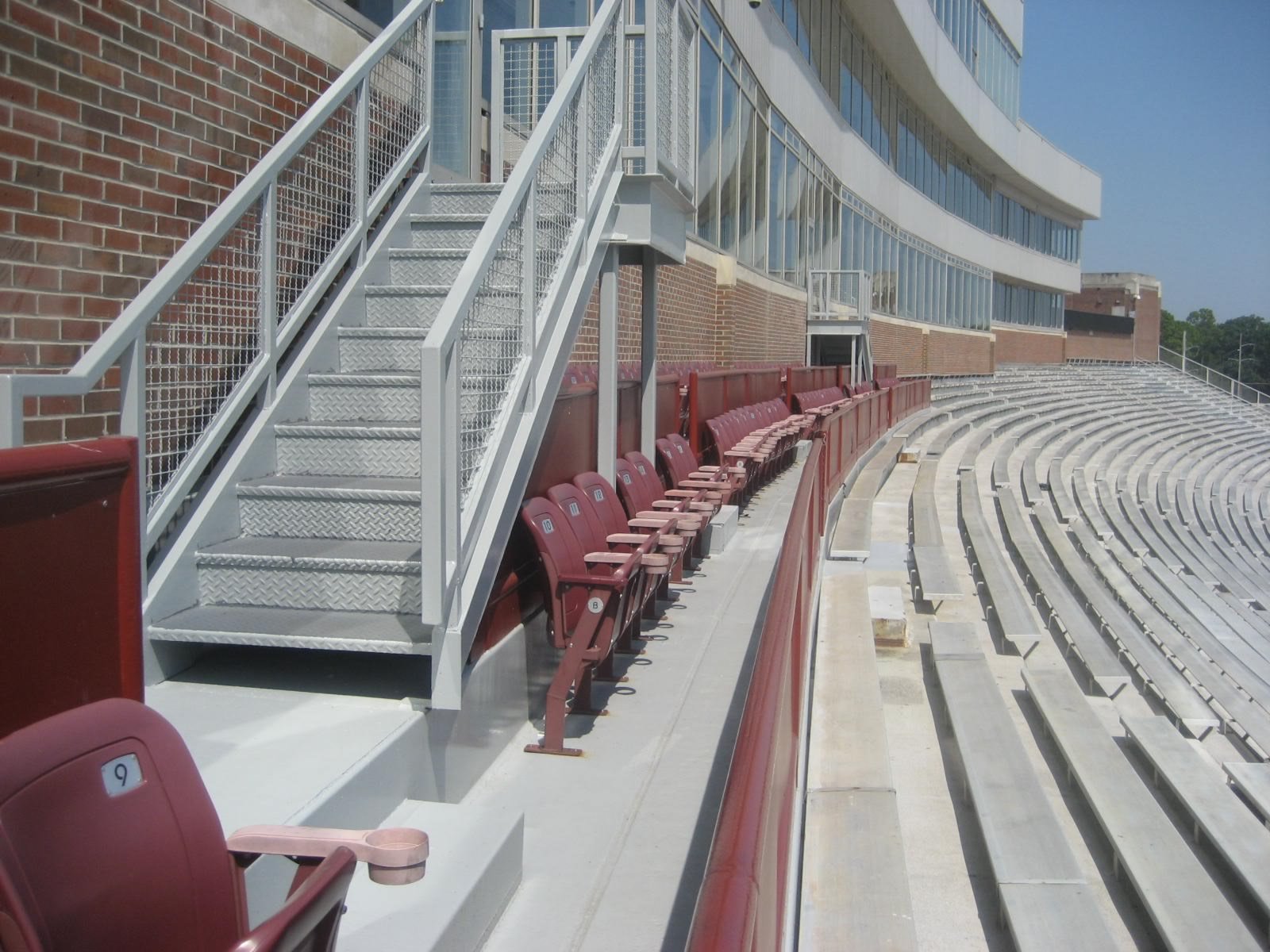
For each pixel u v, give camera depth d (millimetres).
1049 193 54812
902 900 4273
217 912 1929
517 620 4836
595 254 5840
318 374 5254
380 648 3762
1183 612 14586
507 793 4098
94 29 4277
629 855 3625
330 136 5527
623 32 6133
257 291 4836
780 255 22125
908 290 37531
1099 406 47156
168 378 4227
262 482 4715
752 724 2184
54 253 4113
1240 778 6992
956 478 22203
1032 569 13836
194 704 3725
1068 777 7180
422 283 6156
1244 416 55594
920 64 33219
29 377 2930
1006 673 9430
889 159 34719
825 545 10484
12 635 2043
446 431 3678
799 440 15031
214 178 5020
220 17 5047
